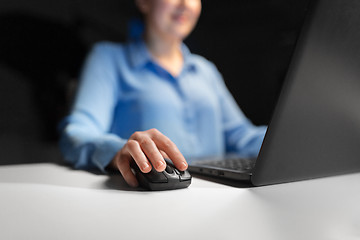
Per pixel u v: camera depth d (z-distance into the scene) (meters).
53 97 1.23
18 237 0.20
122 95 1.29
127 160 0.42
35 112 1.18
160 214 0.25
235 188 0.37
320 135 0.37
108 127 1.24
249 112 1.89
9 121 1.12
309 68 0.31
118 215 0.25
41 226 0.22
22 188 0.37
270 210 0.27
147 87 1.29
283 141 0.34
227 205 0.28
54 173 0.53
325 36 0.30
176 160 0.39
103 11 1.41
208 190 0.36
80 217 0.24
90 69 1.22
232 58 1.93
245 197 0.32
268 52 1.81
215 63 1.95
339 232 0.23
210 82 1.61
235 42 1.91
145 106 1.24
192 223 0.23
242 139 1.44
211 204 0.29
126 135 1.25
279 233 0.22
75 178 0.47
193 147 1.31
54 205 0.28
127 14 1.50
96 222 0.23
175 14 1.33
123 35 1.50
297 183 0.39
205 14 1.87
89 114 1.04
